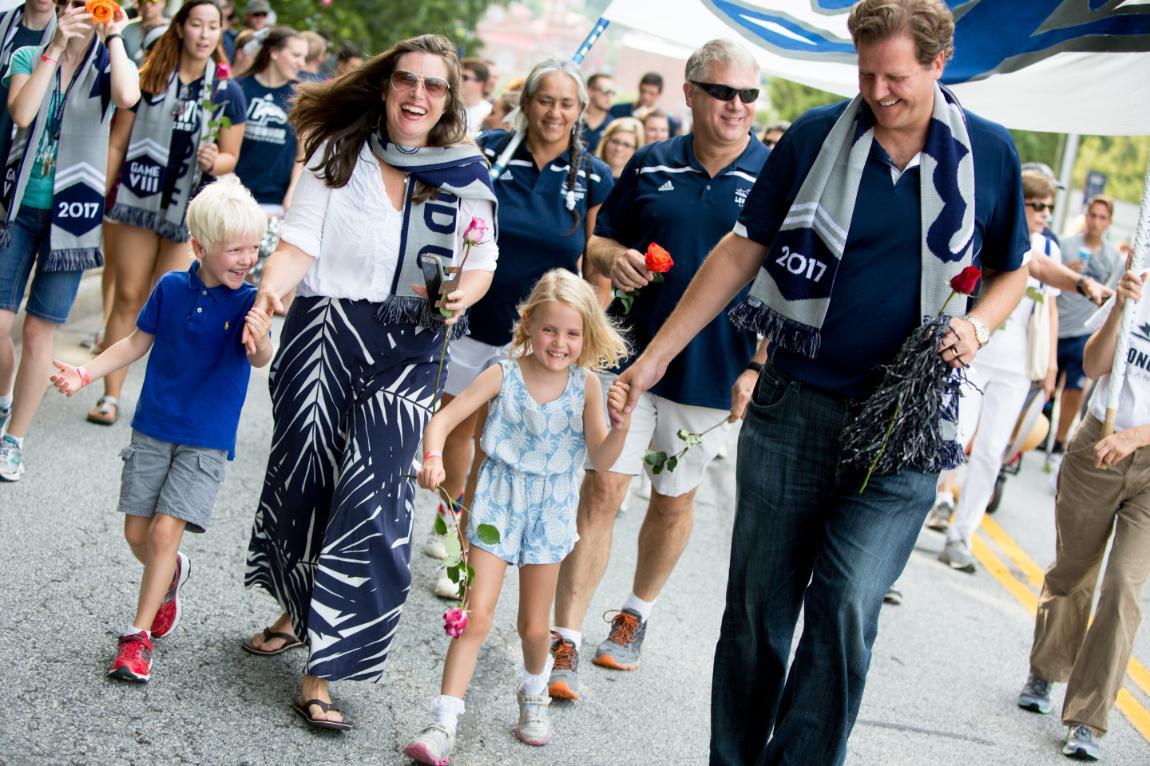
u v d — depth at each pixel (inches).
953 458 143.9
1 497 221.5
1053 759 206.7
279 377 168.6
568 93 211.0
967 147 141.3
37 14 228.1
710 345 200.5
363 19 721.0
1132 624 204.1
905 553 146.8
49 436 262.5
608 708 193.8
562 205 216.4
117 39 230.1
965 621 277.1
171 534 167.6
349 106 166.2
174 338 168.2
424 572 235.0
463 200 169.8
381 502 163.6
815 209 143.6
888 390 141.0
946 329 138.8
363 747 163.0
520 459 169.2
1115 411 199.9
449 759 165.5
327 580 161.5
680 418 204.1
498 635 213.5
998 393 310.5
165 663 173.2
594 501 197.6
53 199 228.5
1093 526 209.8
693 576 270.7
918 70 135.1
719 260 153.3
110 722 153.6
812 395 148.8
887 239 142.9
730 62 198.2
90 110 229.9
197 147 276.7
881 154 142.6
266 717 164.1
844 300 144.4
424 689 185.5
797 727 145.4
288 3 573.6
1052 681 226.5
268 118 339.9
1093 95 192.2
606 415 200.1
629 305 190.9
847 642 144.1
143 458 169.0
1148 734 226.8
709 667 218.7
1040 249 310.3
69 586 190.1
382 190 165.9
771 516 151.6
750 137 208.1
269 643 182.7
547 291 165.9
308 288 167.6
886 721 210.7
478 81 428.1
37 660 165.0
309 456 167.3
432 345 171.0
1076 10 189.6
